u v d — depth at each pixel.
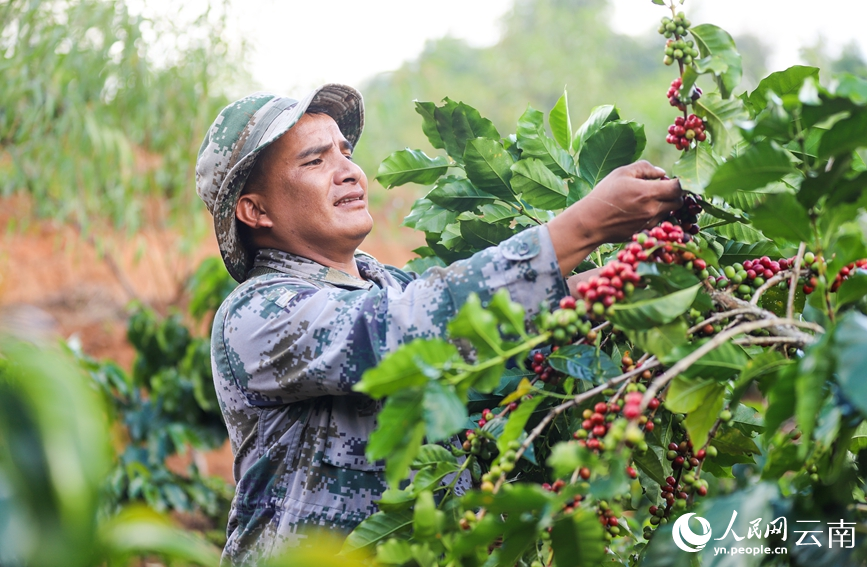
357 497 1.30
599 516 1.07
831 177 0.93
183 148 5.00
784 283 1.21
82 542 0.54
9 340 0.59
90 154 4.75
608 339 1.27
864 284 0.93
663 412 1.21
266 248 1.53
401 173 1.52
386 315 1.19
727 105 1.17
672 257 1.07
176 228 5.72
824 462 0.95
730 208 1.21
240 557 1.36
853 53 6.53
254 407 1.37
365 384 0.85
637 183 1.13
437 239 1.60
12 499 0.54
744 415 1.23
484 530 0.86
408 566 1.07
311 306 1.29
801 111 0.91
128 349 6.11
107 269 6.52
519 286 1.15
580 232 1.15
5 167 4.88
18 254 6.27
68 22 4.55
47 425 0.54
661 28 1.19
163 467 3.41
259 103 1.50
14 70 4.47
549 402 1.27
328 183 1.47
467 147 1.39
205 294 3.65
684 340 0.99
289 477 1.33
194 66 4.83
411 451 0.91
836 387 0.90
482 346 0.92
